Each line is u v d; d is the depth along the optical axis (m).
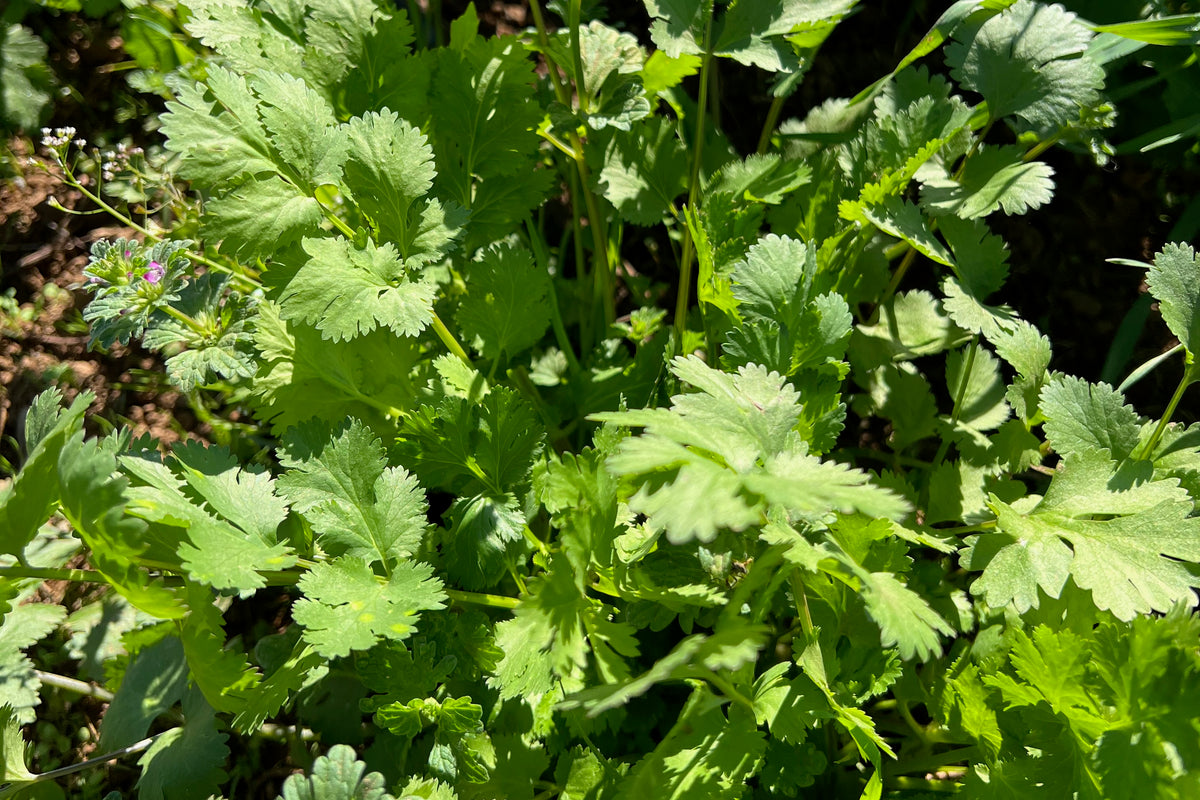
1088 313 0.49
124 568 0.35
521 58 0.42
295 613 0.35
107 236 0.49
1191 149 0.49
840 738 0.42
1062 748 0.37
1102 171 0.50
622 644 0.36
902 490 0.42
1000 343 0.40
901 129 0.42
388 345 0.41
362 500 0.38
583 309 0.47
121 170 0.47
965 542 0.39
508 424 0.39
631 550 0.38
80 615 0.43
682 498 0.33
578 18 0.41
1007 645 0.38
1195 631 0.36
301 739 0.42
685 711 0.35
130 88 0.49
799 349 0.38
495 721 0.39
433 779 0.37
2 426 0.47
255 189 0.38
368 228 0.40
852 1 0.41
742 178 0.42
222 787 0.43
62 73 0.49
